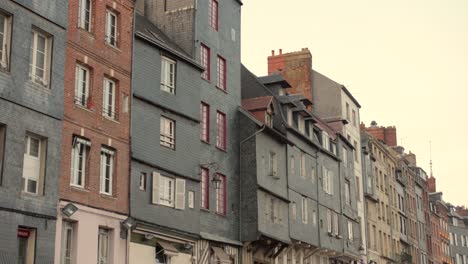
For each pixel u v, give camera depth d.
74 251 22.23
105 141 24.33
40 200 20.89
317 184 43.25
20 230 20.34
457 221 103.94
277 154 36.91
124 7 26.31
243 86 39.06
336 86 53.16
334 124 52.25
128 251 24.56
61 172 22.02
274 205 35.53
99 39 24.64
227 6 35.22
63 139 22.30
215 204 31.34
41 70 21.78
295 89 53.66
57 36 22.28
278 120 38.50
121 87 25.61
